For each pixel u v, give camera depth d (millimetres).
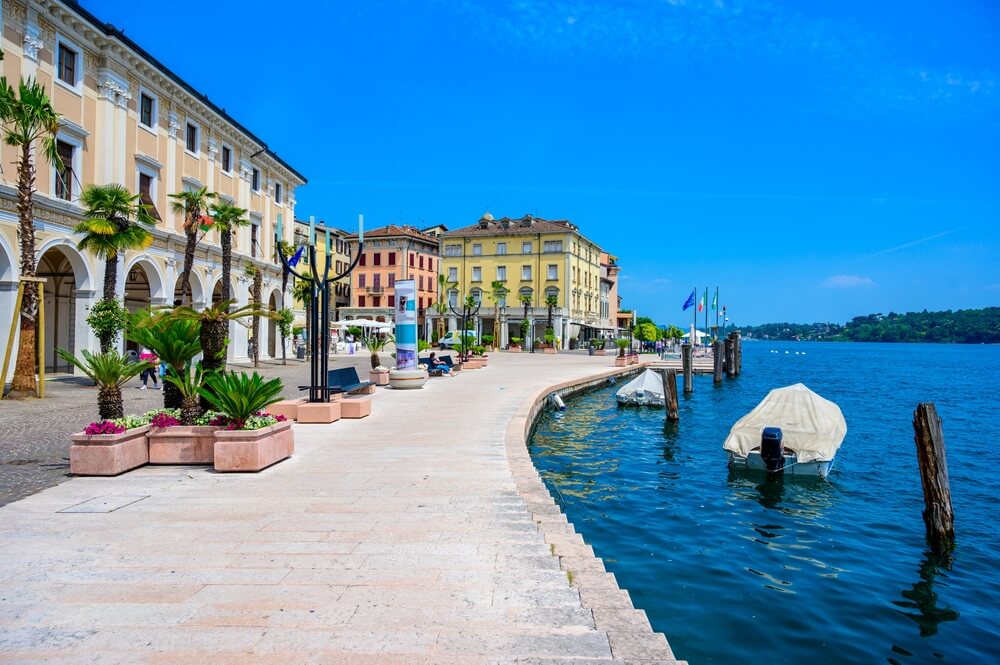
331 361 46312
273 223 47031
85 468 9195
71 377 26828
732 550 10609
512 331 83250
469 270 84250
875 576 9633
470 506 7664
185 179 34438
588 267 91312
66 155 25953
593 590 4996
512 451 11508
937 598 8852
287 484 8812
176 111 33719
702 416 27641
